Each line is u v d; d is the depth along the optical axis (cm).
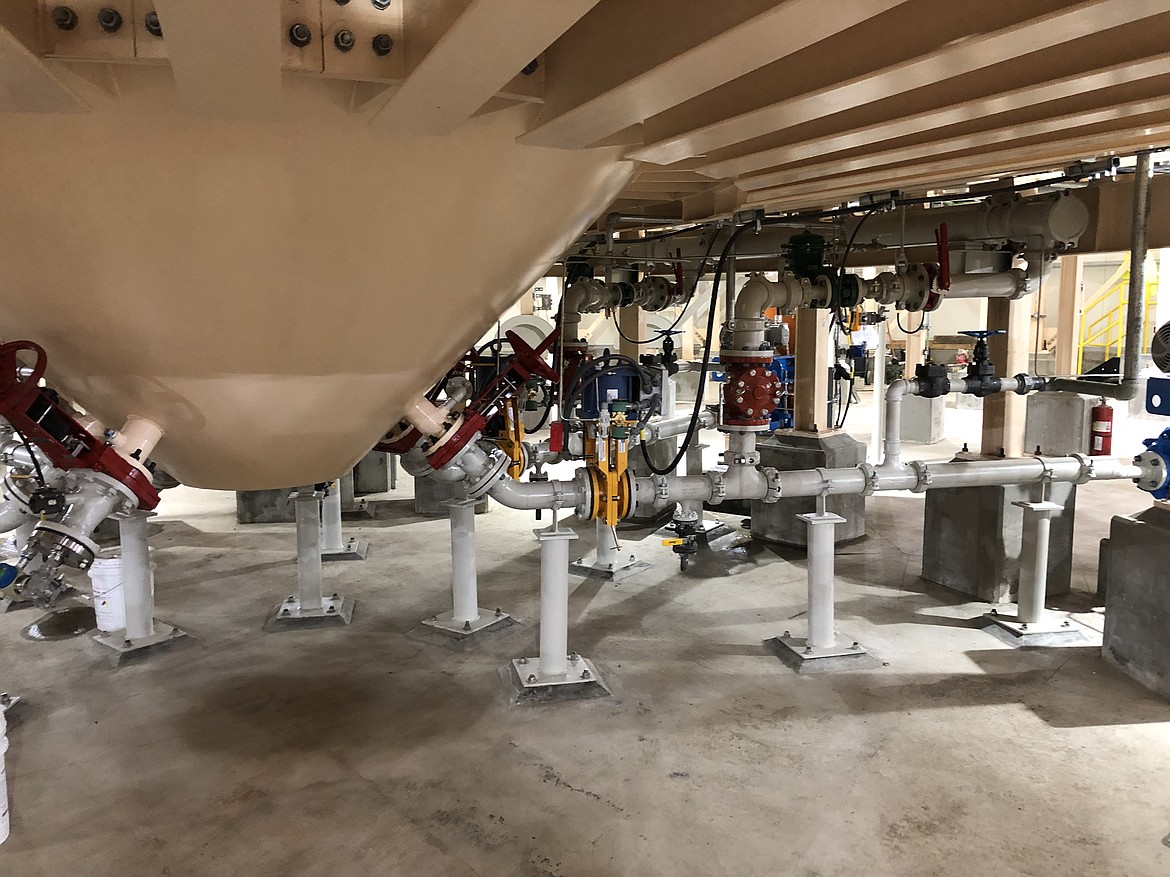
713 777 300
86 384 200
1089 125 236
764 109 162
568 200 191
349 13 133
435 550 604
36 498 214
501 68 118
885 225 423
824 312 581
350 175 157
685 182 341
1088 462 423
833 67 160
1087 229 383
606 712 350
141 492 213
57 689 373
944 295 402
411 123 146
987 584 480
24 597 210
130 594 413
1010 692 365
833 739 326
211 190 152
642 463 673
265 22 96
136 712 351
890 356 1029
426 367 220
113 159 145
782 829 269
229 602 491
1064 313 580
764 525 617
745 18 116
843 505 605
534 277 218
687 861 254
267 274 169
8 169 145
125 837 266
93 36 126
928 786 293
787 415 638
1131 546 377
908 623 449
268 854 258
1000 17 130
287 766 309
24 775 302
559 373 402
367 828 271
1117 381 413
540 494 357
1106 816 274
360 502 715
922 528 657
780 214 462
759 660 402
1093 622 446
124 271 165
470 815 278
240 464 224
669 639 430
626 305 556
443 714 349
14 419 201
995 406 482
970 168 284
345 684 379
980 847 259
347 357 196
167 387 194
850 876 246
